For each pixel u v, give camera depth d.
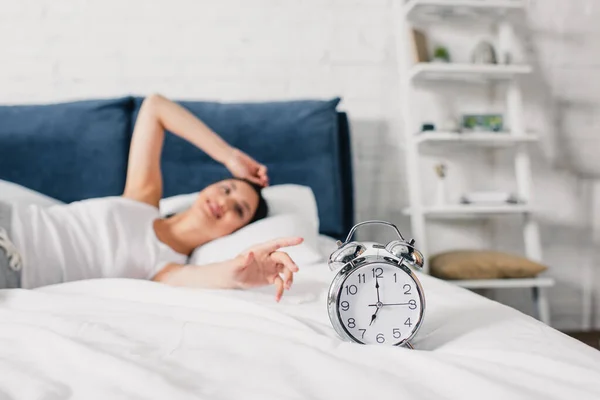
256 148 2.29
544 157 2.75
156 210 1.80
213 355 0.70
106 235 1.58
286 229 1.71
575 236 2.76
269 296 1.21
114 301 1.07
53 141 2.20
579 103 2.77
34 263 1.48
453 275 2.23
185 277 1.39
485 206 2.38
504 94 2.73
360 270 0.87
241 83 2.60
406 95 2.50
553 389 0.61
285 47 2.62
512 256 2.36
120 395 0.57
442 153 2.69
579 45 2.78
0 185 1.87
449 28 2.71
